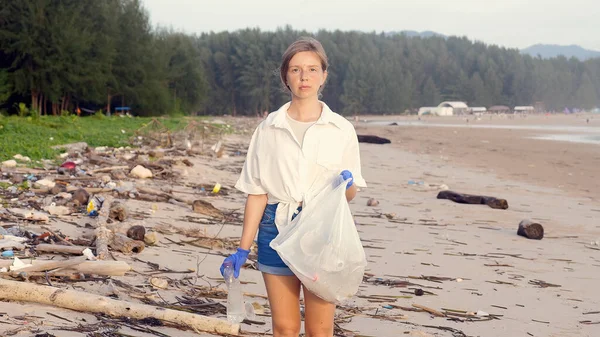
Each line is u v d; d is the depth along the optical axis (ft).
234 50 384.68
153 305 14.90
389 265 22.45
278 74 10.62
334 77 411.95
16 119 84.12
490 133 167.32
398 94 424.87
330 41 422.82
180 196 33.94
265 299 16.66
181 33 241.55
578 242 29.19
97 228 21.16
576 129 200.54
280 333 10.03
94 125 95.86
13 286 13.51
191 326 13.44
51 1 127.95
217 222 27.68
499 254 25.53
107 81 145.89
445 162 76.43
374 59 433.89
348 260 9.23
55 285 15.52
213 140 80.07
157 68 175.01
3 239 19.31
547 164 75.25
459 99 491.31
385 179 54.29
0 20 123.34
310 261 9.21
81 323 12.86
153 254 20.51
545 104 524.93
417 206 38.37
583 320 17.17
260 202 10.09
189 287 17.11
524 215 36.76
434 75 498.69
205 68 379.76
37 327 12.16
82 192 27.27
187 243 22.75
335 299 9.49
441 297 18.67
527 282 21.22
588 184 56.13
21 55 124.06
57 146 52.26
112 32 150.30
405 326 15.61
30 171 36.78
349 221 9.37
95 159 43.16
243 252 9.96
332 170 9.91
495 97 499.92
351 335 14.57
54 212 25.00
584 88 551.59
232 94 381.81
